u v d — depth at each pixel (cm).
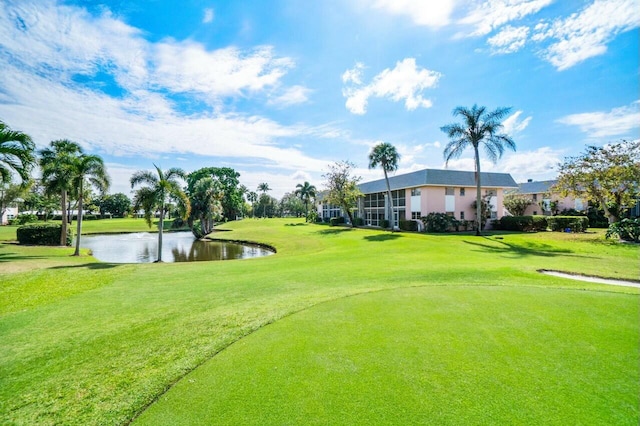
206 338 569
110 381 441
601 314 631
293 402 356
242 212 8394
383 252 1888
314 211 6588
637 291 831
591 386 373
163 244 3556
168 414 351
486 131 2655
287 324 611
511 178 3809
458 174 3566
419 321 605
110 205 9288
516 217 3247
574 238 2356
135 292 977
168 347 541
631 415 317
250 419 330
